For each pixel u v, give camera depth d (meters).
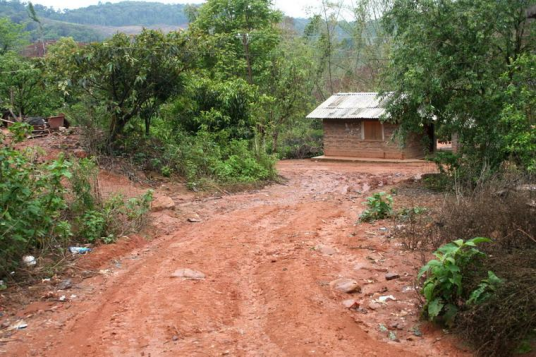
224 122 19.95
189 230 10.31
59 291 6.72
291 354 4.91
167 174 15.20
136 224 9.84
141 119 17.52
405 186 16.30
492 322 4.90
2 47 29.36
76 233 8.70
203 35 16.61
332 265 7.81
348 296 6.52
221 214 12.12
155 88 16.22
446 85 14.88
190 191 14.44
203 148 17.27
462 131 14.89
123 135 16.14
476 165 14.04
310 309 5.93
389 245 8.77
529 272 5.26
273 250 8.75
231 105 20.05
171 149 16.09
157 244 9.26
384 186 16.88
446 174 15.83
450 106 14.81
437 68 14.70
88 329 5.52
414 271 7.35
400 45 15.89
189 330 5.49
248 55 30.95
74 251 8.08
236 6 33.81
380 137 27.75
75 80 15.05
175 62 15.55
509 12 14.34
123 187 13.16
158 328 5.49
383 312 6.01
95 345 5.12
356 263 7.91
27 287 6.76
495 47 15.05
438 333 5.39
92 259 7.85
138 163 15.27
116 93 15.77
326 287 6.79
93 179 10.18
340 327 5.47
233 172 17.05
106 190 12.22
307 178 19.95
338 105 29.83
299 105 32.16
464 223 7.62
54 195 7.77
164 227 10.43
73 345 5.14
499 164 13.55
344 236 9.62
